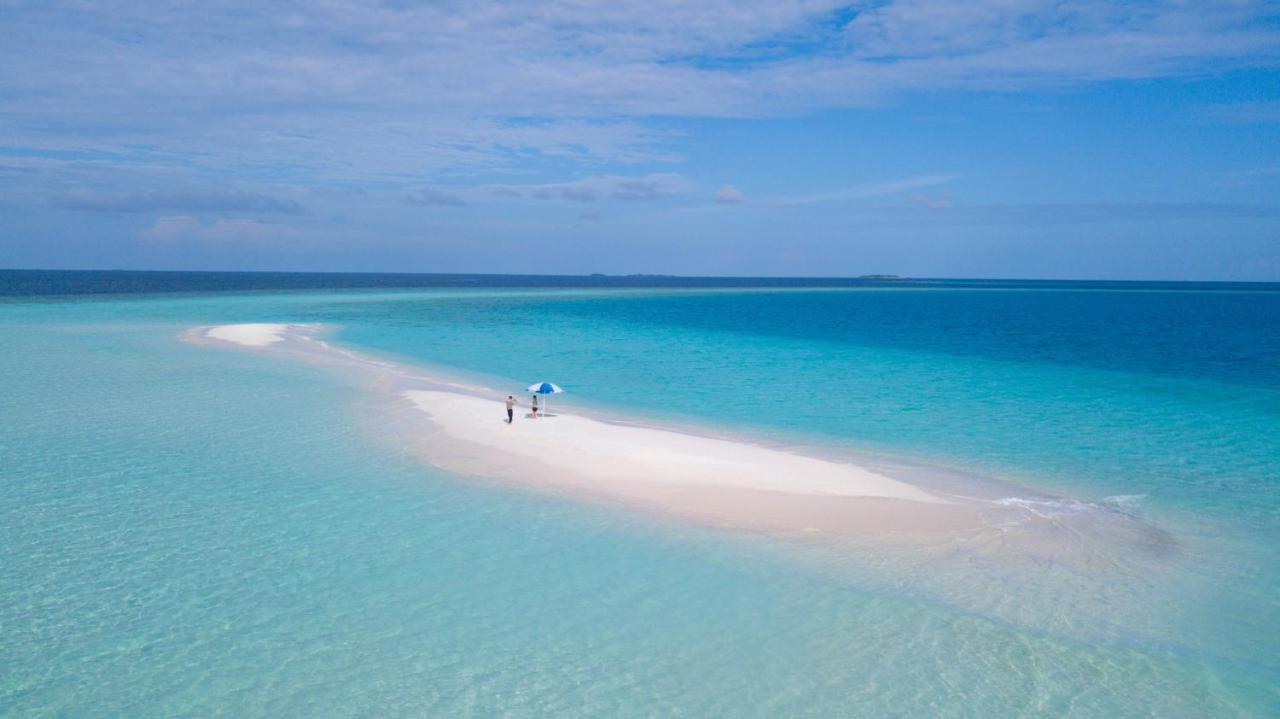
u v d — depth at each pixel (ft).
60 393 115.03
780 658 44.47
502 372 151.12
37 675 41.60
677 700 40.57
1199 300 624.18
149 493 69.46
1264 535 63.05
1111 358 181.98
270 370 140.36
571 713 39.40
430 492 70.69
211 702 39.75
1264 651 45.88
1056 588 53.26
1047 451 89.40
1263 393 130.52
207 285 620.08
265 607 49.14
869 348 204.54
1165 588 53.52
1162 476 79.30
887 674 42.98
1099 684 42.24
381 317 300.40
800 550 58.85
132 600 49.65
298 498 68.69
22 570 53.52
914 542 60.44
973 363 171.32
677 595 51.65
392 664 43.37
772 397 124.77
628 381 141.38
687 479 74.18
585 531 61.98
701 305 475.31
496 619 48.32
